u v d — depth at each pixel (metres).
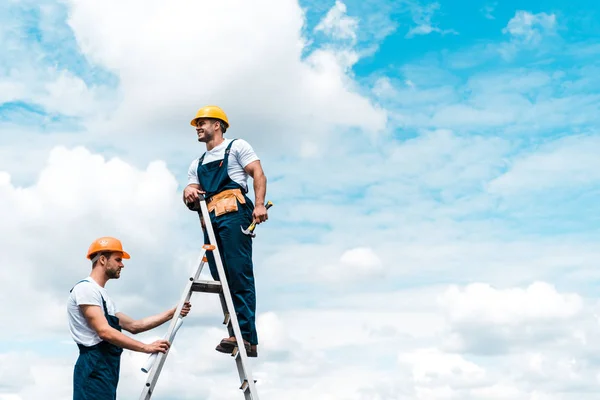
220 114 7.85
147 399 6.57
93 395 6.84
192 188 7.63
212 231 7.34
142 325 7.22
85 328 6.94
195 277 7.14
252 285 7.53
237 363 6.99
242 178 7.68
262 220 7.43
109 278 7.32
